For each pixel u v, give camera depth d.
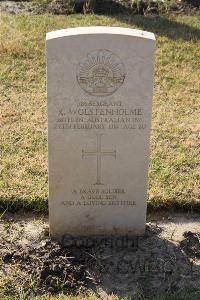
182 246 2.70
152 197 2.95
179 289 2.49
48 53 2.43
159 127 3.49
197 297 2.44
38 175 3.09
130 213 2.74
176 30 4.53
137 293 2.47
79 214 2.73
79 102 2.52
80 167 2.64
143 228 2.76
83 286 2.50
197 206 2.95
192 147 3.34
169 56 4.20
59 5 4.85
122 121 2.56
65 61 2.45
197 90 3.89
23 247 2.68
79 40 2.42
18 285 2.49
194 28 4.58
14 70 4.00
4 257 2.61
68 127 2.56
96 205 2.71
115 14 4.79
